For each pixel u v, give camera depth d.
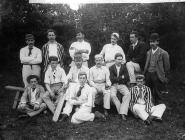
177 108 7.36
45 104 6.78
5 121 6.50
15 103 7.27
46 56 7.52
